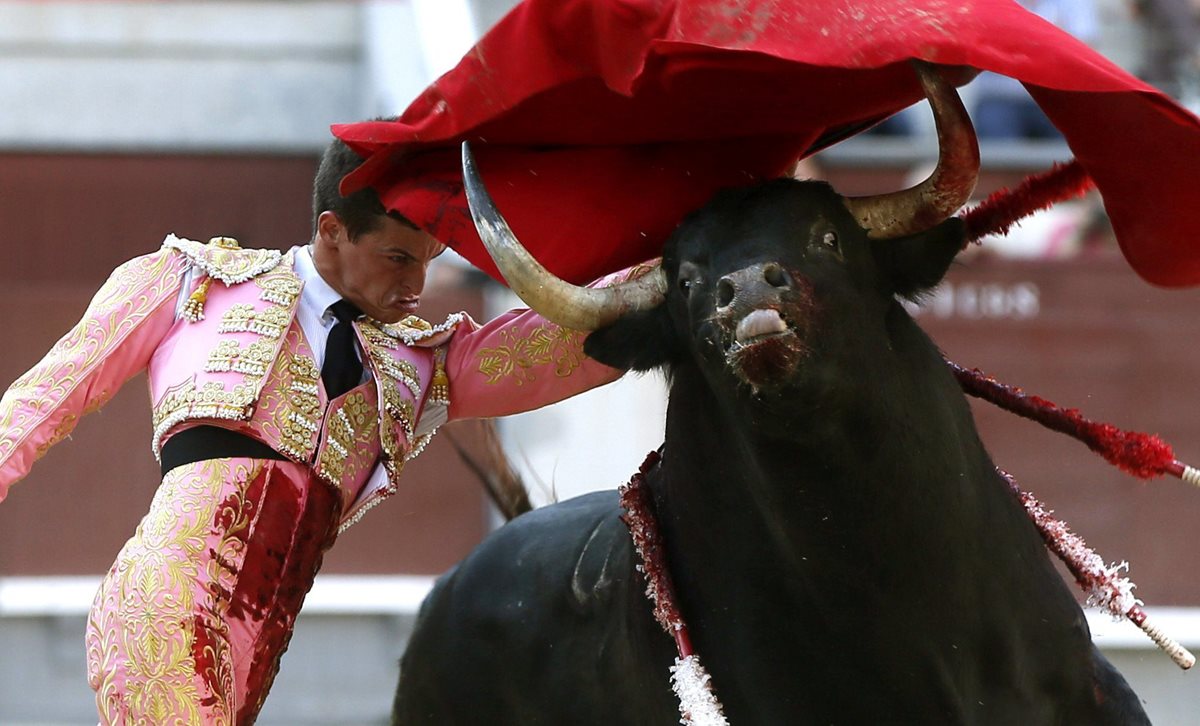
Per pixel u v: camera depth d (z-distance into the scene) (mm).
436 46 27578
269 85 30875
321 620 22688
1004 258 22391
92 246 28328
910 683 9016
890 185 23453
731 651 9281
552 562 11047
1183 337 22281
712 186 9516
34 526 23391
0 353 24281
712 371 8469
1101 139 8969
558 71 8938
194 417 9414
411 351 10219
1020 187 9602
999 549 9180
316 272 9930
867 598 8867
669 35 8492
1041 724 9344
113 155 28500
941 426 8953
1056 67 8172
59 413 9289
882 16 8266
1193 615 21641
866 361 8477
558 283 8844
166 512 9289
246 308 9656
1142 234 9508
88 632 9188
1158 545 21844
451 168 9586
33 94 30453
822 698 9133
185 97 30688
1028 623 9227
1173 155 8828
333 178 9758
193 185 28547
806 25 8344
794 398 8062
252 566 9328
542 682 10898
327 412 9695
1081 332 22375
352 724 22562
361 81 30938
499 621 11195
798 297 8094
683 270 8633
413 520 23094
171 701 8906
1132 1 25109
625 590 10117
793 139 9531
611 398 22188
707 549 9312
